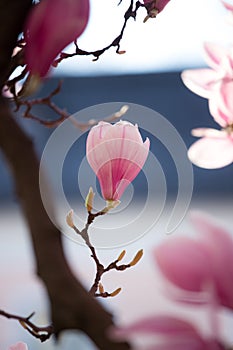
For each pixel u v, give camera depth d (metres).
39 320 1.50
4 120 1.27
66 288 1.15
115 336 1.06
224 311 1.08
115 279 5.17
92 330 1.13
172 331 1.06
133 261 1.38
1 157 1.28
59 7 1.18
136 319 1.07
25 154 1.26
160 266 1.09
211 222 1.10
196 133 1.61
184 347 1.06
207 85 1.57
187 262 1.08
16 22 1.19
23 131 1.28
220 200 9.35
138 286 5.01
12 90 1.31
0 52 1.20
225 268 1.08
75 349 1.17
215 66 1.56
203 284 1.08
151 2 1.45
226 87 1.54
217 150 1.60
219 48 1.57
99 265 1.37
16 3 1.19
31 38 1.19
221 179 9.55
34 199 1.24
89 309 1.14
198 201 9.34
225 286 1.08
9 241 8.60
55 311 1.14
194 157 1.60
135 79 9.35
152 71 9.22
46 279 1.17
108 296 1.38
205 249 1.09
